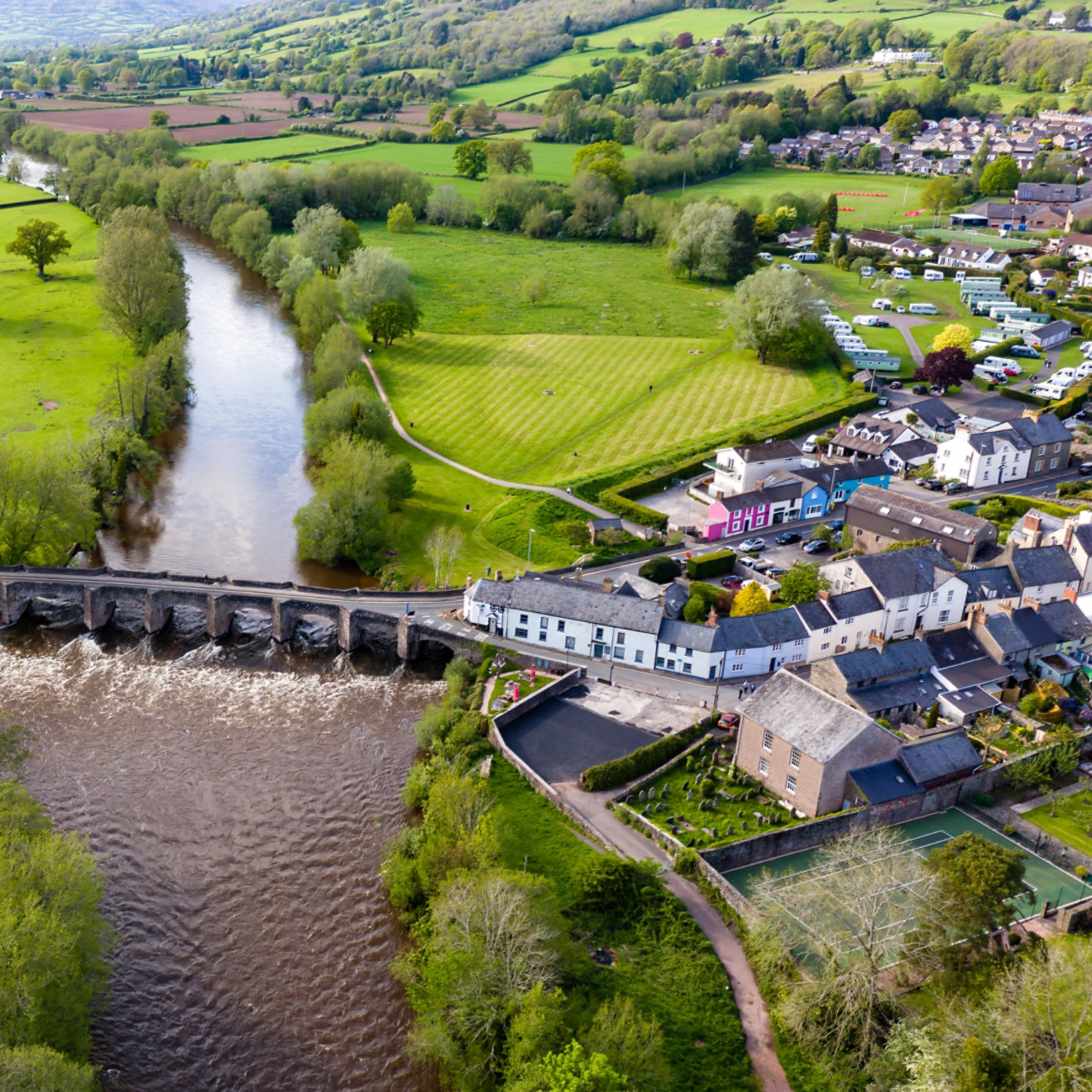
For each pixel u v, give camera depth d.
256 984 98.44
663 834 112.31
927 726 132.75
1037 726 131.88
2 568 158.62
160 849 114.00
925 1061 80.38
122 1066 90.31
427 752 132.00
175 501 193.75
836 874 96.75
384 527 177.25
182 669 148.12
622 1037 83.50
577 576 166.62
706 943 99.38
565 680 140.75
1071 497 197.50
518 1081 79.06
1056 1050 78.06
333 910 107.06
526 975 88.81
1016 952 96.00
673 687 142.38
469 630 151.12
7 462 161.88
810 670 145.25
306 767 128.50
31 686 142.12
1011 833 117.38
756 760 123.38
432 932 100.00
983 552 167.88
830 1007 89.56
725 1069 87.75
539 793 120.19
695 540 182.25
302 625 160.50
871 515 178.25
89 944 89.12
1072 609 152.62
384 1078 90.38
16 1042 78.00
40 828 98.56
